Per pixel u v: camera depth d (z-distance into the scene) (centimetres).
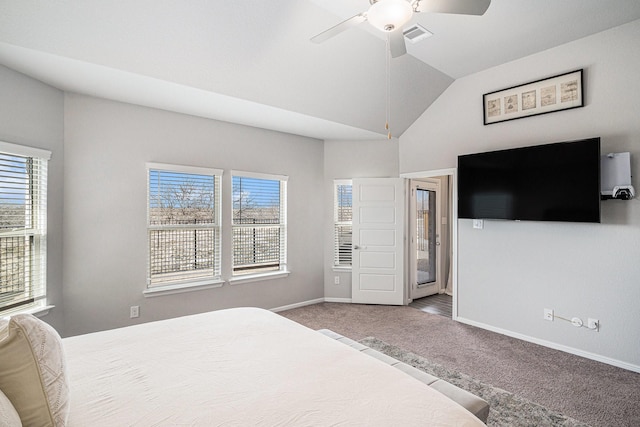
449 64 371
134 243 340
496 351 320
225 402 118
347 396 122
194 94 314
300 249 484
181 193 375
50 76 272
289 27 276
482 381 261
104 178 323
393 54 237
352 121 418
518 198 338
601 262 299
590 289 305
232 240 415
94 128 318
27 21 213
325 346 168
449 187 589
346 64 333
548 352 318
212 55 276
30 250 278
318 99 363
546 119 337
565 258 321
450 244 586
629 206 285
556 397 238
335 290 510
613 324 292
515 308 357
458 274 411
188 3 233
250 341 174
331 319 421
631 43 286
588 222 290
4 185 260
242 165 421
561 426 204
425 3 182
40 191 285
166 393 124
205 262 392
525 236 350
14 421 91
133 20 232
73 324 307
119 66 258
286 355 157
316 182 502
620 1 258
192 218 383
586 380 263
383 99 400
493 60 362
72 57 241
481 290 387
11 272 264
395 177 492
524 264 350
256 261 441
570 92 319
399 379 136
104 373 139
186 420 108
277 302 457
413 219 518
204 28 254
